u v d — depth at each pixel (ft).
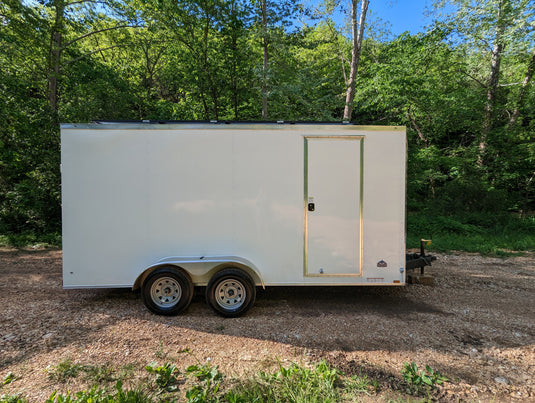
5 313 12.69
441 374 8.84
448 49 40.81
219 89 38.06
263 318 12.46
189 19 34.14
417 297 15.17
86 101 38.55
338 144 12.95
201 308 13.38
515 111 41.27
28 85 31.32
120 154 12.78
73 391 7.86
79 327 11.48
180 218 12.93
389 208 13.05
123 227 12.84
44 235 30.19
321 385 7.93
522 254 25.21
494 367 9.23
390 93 39.40
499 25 37.96
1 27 28.35
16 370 8.76
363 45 50.52
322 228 13.03
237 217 13.00
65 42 39.65
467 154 40.63
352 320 12.32
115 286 12.89
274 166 12.96
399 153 13.01
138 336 10.84
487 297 15.29
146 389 7.93
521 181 41.29
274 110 36.14
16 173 32.78
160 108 50.70
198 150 12.91
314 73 36.27
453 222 33.65
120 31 44.80
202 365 9.09
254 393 7.61
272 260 13.07
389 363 9.32
